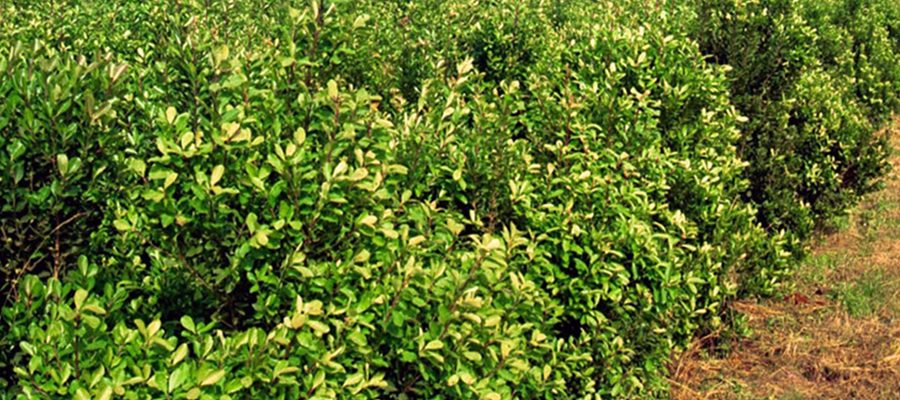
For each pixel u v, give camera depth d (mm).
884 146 7133
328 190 2908
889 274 6648
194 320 3207
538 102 4941
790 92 6918
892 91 9898
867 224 7746
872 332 5797
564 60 5688
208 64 3557
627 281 4098
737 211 5586
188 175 2932
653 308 4449
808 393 5188
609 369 4301
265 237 2822
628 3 6824
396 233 3049
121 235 3568
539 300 3754
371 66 5297
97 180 3113
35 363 2572
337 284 3018
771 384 5273
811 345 5652
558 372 3973
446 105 3951
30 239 3018
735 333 5605
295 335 2791
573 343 4277
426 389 3271
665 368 4922
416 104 5574
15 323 2828
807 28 6762
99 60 3146
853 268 6766
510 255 3537
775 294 5918
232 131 2916
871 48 10602
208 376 2578
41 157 2977
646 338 4492
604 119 4902
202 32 4020
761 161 6668
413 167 3711
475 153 4062
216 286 3051
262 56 3980
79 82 3049
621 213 4266
